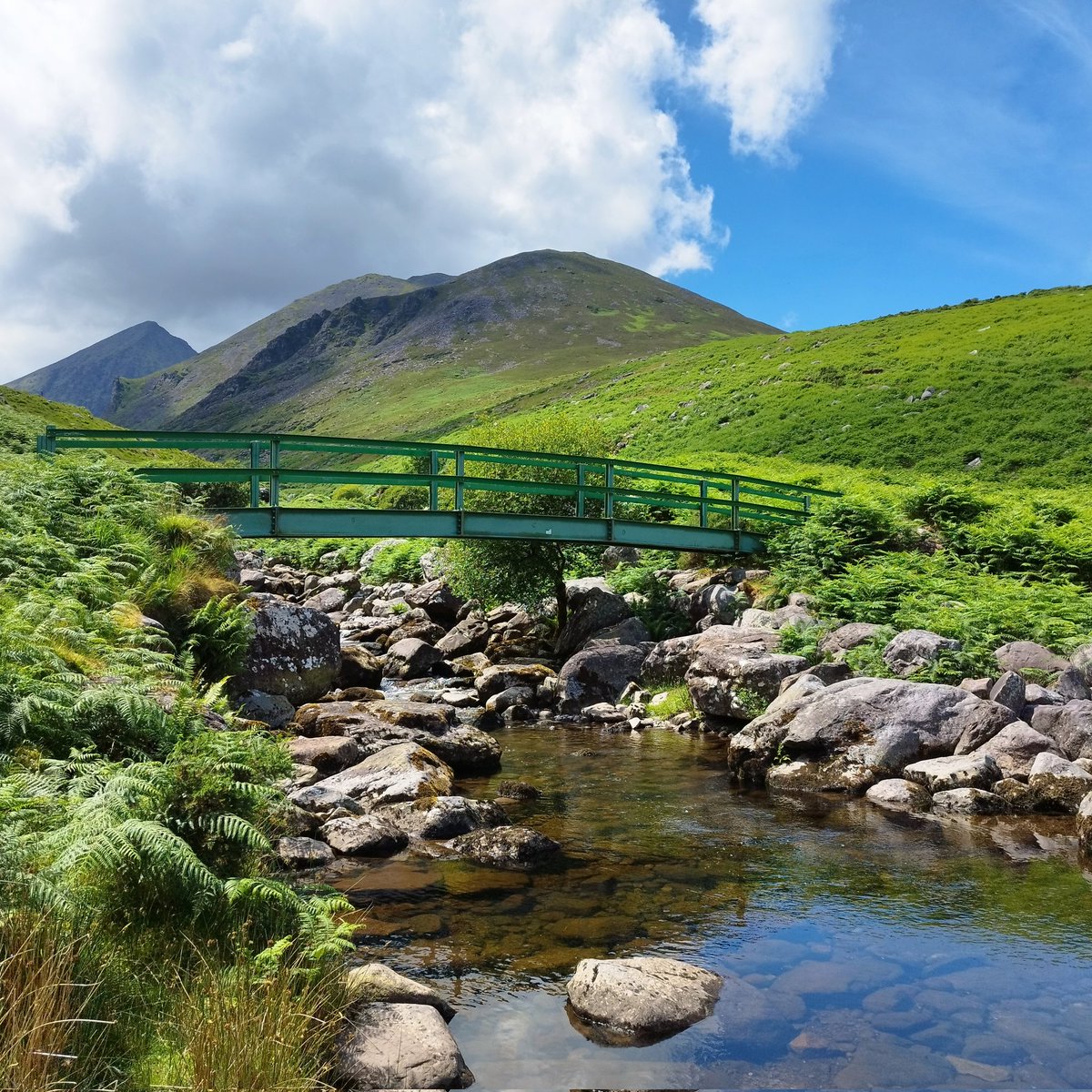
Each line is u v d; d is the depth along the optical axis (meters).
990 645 15.77
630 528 23.31
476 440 28.56
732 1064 5.05
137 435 18.39
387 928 6.96
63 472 15.75
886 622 17.95
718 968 6.29
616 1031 5.40
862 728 12.01
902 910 7.36
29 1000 3.89
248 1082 4.01
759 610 21.41
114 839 5.04
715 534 25.22
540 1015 5.61
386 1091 4.57
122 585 12.95
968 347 63.31
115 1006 4.42
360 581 36.38
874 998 5.83
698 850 9.06
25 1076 3.57
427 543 36.81
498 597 25.09
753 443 54.19
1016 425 46.94
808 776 11.83
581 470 23.05
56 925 4.45
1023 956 6.44
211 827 5.90
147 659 9.90
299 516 18.73
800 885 8.00
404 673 21.47
